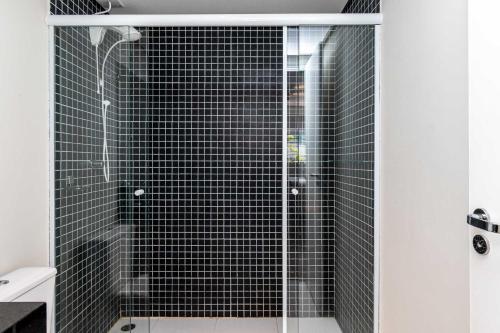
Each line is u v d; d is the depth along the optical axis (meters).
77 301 1.60
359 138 1.55
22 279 1.16
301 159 1.62
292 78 1.60
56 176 1.53
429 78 1.07
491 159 0.76
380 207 1.50
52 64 1.51
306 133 1.61
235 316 2.27
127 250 1.74
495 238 0.75
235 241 2.26
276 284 2.27
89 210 1.64
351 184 1.57
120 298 1.74
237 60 2.25
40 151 1.45
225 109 2.26
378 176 1.51
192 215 2.27
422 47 1.12
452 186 0.95
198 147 2.26
